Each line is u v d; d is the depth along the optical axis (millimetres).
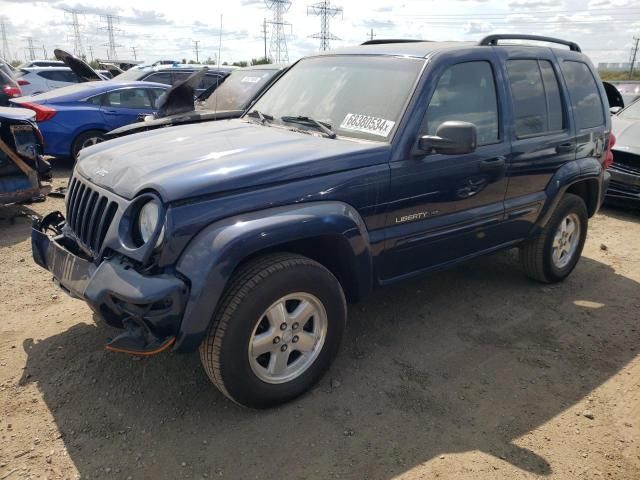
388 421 3082
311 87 4141
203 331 2697
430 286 4941
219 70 11461
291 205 2980
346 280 3396
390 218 3445
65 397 3164
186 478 2627
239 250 2717
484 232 4121
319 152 3199
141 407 3107
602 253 6137
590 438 3025
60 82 15766
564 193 4855
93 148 3814
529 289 4988
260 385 2990
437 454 2846
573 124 4754
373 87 3746
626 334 4242
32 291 4559
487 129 3986
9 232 6117
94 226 3107
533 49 4492
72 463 2688
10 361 3496
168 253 2678
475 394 3375
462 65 3830
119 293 2652
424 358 3752
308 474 2678
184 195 2703
